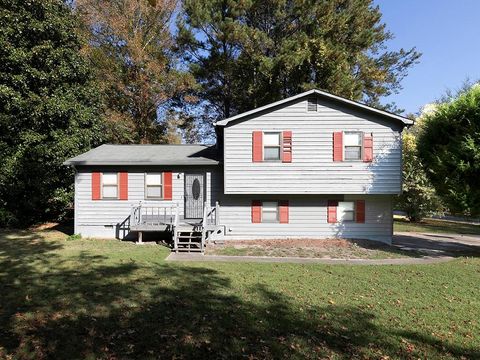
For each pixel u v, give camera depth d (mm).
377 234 16750
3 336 5359
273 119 15898
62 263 10234
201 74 31156
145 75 29344
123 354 4938
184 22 30500
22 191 18828
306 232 16875
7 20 18547
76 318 6086
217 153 18062
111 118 27062
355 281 9125
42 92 19500
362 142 15758
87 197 17016
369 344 5496
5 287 7727
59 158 18984
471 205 12586
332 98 15648
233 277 9164
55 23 19828
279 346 5301
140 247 14016
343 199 16859
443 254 13867
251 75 29359
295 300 7391
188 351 5082
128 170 17062
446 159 12922
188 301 7078
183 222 16125
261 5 28047
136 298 7168
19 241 14477
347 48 28547
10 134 18922
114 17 28344
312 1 26406
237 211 16938
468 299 7848
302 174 15828
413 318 6637
